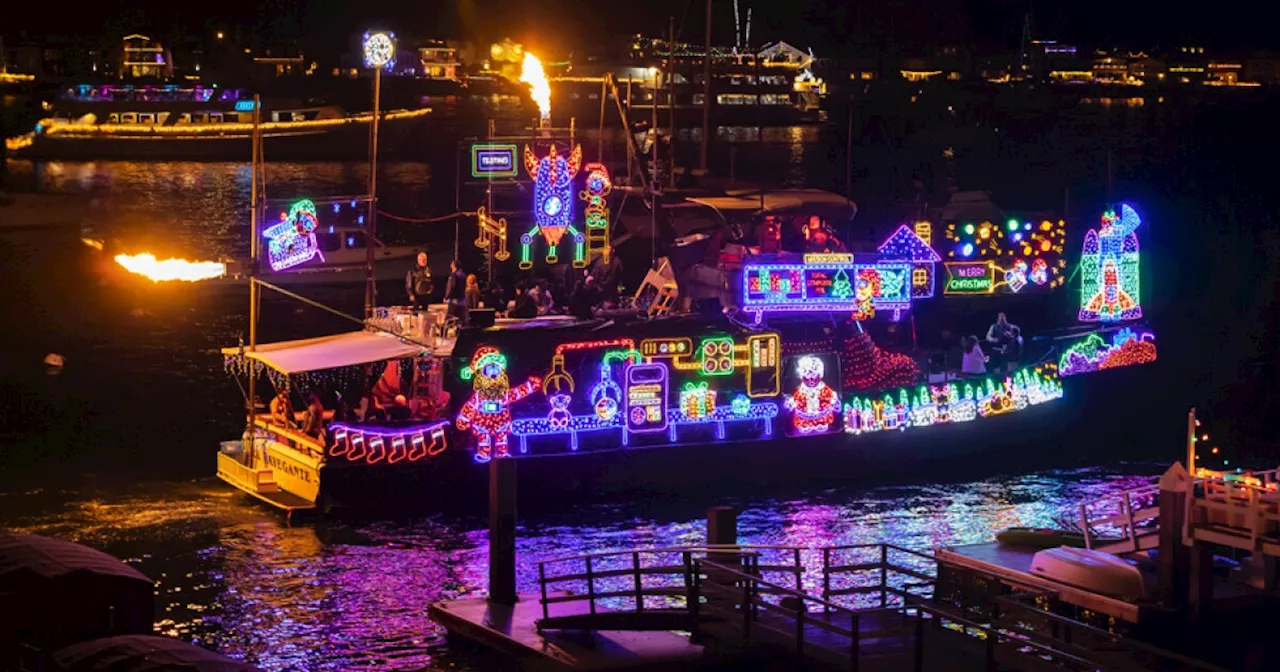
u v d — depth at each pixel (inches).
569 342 1502.2
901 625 1037.2
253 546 1368.1
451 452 1464.1
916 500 1565.0
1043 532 1194.6
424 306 1647.4
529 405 1496.1
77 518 1440.7
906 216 2047.2
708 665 971.3
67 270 2920.8
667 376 1544.0
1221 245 3324.3
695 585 1072.2
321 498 1434.5
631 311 1565.0
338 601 1237.7
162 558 1332.4
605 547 1391.5
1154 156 5895.7
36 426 1806.1
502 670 1097.4
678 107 7101.4
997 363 1763.0
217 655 836.0
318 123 7721.5
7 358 2198.6
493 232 1672.0
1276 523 1018.1
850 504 1547.7
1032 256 1936.5
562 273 1777.8
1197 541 1038.4
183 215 4330.7
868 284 1662.2
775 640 995.9
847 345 1662.2
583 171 1808.6
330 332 2450.8
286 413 1550.2
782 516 1498.5
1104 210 2026.3
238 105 7647.6
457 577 1296.8
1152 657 1026.7
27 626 946.1
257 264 1577.3
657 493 1546.5
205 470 1621.6
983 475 1673.2
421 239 3132.4
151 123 7411.4
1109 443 1809.8
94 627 951.6
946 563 1131.3
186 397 1983.3
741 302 1606.8
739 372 1573.6
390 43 1683.1
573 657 1021.2
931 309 1898.4
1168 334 2365.9
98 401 1948.8
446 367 1486.2
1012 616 1097.4
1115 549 1178.6
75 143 7332.7
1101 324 1884.8
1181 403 1953.7
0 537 1027.9
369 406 1494.8
